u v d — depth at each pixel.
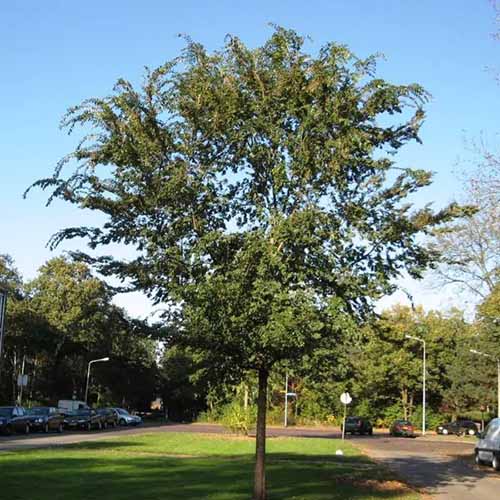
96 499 12.28
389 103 11.66
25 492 12.83
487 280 27.83
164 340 12.09
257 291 10.35
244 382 12.85
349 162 11.12
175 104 11.62
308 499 13.35
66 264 69.38
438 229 12.43
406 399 73.69
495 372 63.47
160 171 11.32
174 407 84.19
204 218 11.50
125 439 34.16
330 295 11.06
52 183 11.63
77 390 81.75
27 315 66.62
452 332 70.19
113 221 11.75
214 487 14.50
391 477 19.39
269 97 11.53
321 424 64.50
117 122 11.37
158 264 11.32
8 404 67.69
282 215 10.95
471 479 20.52
